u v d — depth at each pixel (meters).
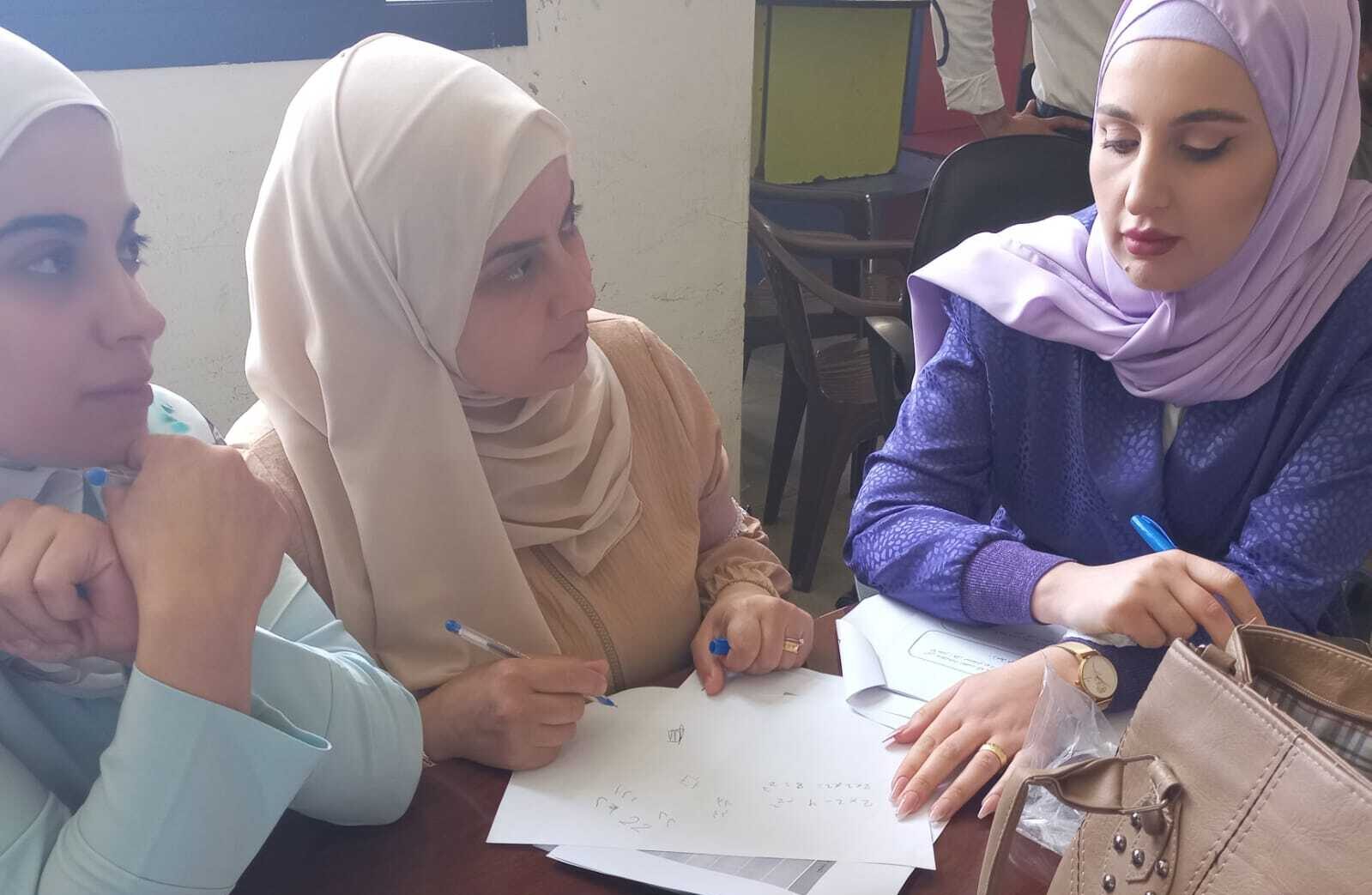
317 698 0.76
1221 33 0.94
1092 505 1.19
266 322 0.94
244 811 0.64
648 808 0.80
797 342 2.42
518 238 0.87
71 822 0.62
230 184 1.57
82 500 0.69
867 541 1.17
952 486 1.23
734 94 2.13
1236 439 1.12
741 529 1.23
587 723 0.91
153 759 0.60
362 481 0.91
